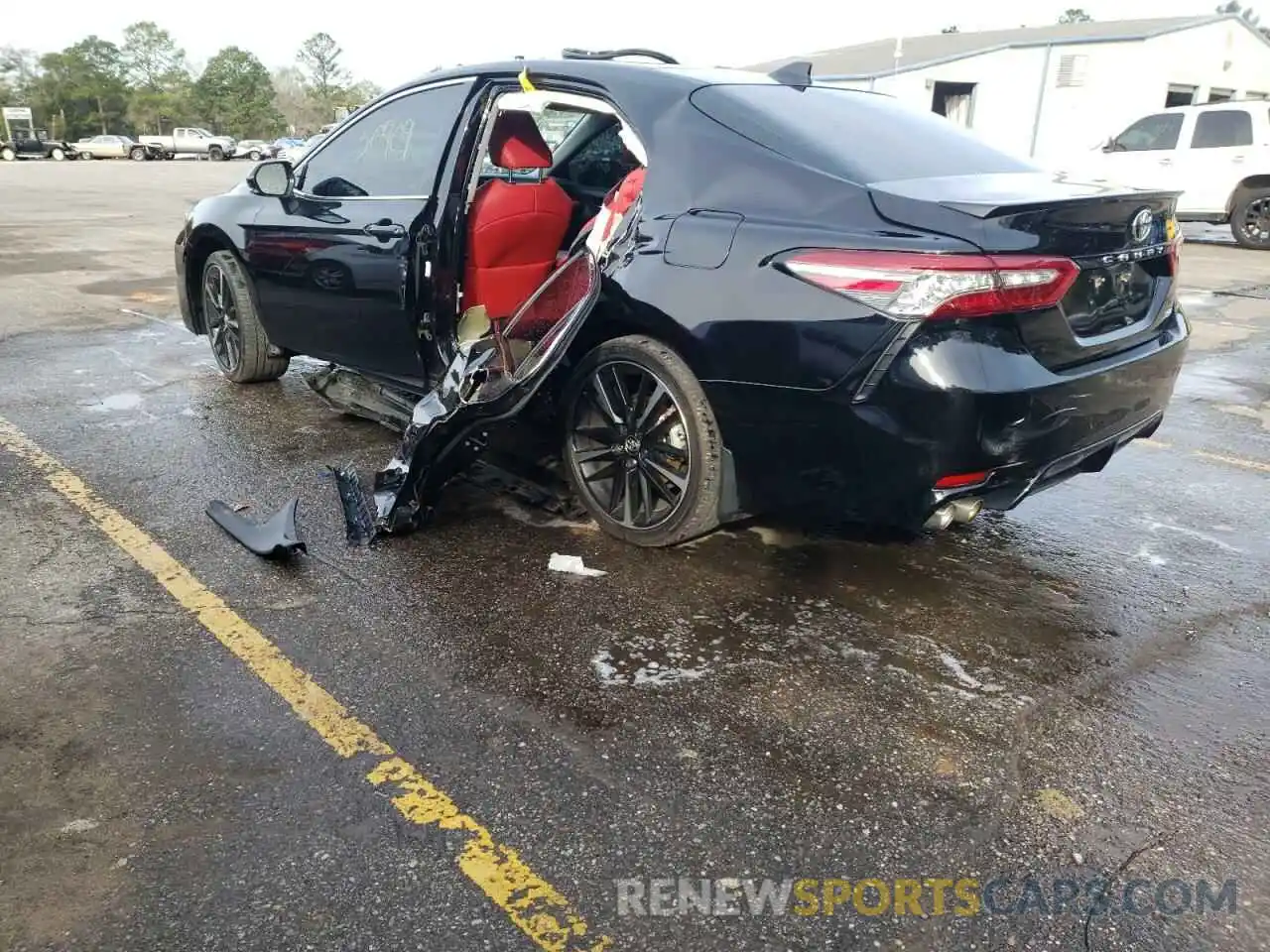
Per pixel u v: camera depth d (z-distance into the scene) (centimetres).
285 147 5981
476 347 371
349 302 434
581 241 393
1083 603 322
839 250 273
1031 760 242
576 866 205
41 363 601
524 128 410
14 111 6231
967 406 262
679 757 240
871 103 368
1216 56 2434
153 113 8781
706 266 300
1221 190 1393
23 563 330
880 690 270
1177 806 227
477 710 256
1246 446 495
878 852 211
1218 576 344
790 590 325
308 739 243
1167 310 331
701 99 327
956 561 349
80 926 187
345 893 196
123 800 220
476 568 336
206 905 193
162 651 280
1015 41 2462
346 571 331
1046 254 268
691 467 319
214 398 529
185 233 544
